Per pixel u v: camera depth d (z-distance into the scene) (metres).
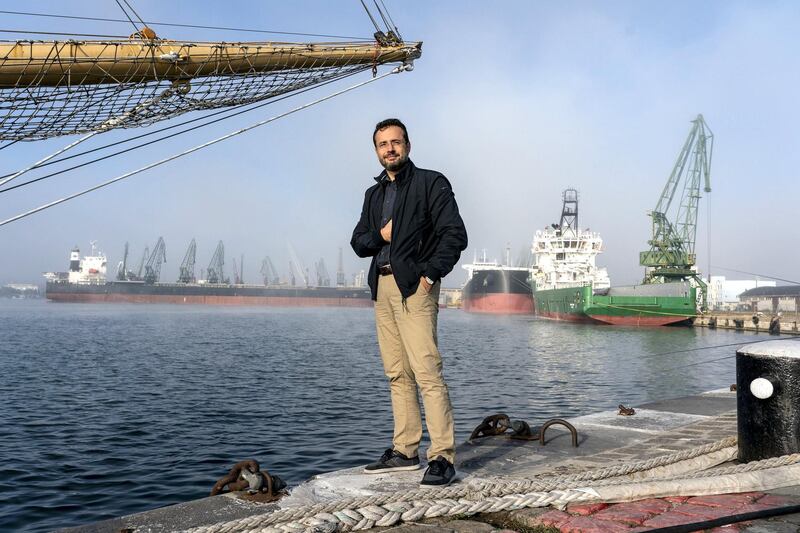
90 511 8.41
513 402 18.06
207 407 16.95
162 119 7.48
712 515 2.95
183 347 40.31
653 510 3.06
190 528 2.88
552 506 3.17
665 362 31.03
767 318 54.88
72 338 48.94
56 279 193.50
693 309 56.28
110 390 20.38
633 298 60.56
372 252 3.97
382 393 19.72
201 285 163.75
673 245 72.75
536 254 87.56
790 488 3.42
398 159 3.68
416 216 3.66
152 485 9.60
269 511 3.14
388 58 8.52
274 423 14.60
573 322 68.75
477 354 35.84
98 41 6.85
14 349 38.03
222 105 7.90
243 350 38.09
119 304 170.88
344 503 3.03
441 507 3.07
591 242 79.75
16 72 6.52
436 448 3.64
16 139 6.68
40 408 16.84
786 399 3.78
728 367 28.59
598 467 4.09
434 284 3.69
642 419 5.86
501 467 4.12
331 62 8.25
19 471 10.36
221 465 10.76
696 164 74.62
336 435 13.22
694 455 4.12
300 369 27.28
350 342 46.03
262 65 7.83
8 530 7.70
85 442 12.58
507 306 109.00
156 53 7.07
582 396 19.39
